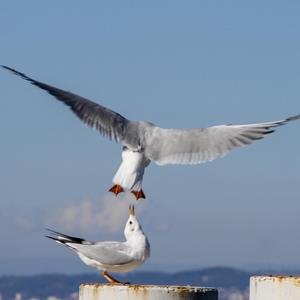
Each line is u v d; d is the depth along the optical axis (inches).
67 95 567.5
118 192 556.7
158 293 644.7
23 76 561.0
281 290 674.8
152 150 570.3
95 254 692.1
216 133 569.6
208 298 650.2
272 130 562.6
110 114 573.0
